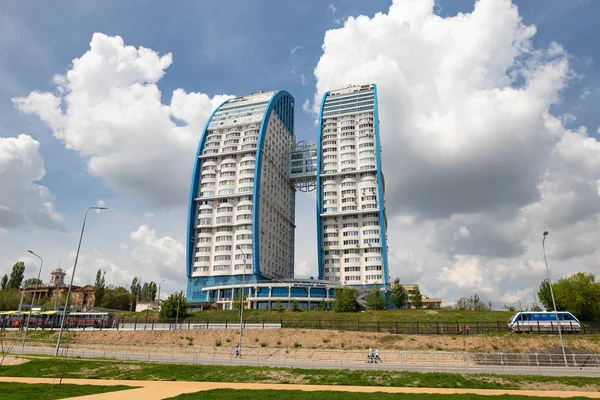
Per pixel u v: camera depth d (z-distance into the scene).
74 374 37.81
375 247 143.88
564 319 63.69
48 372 38.81
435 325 73.50
